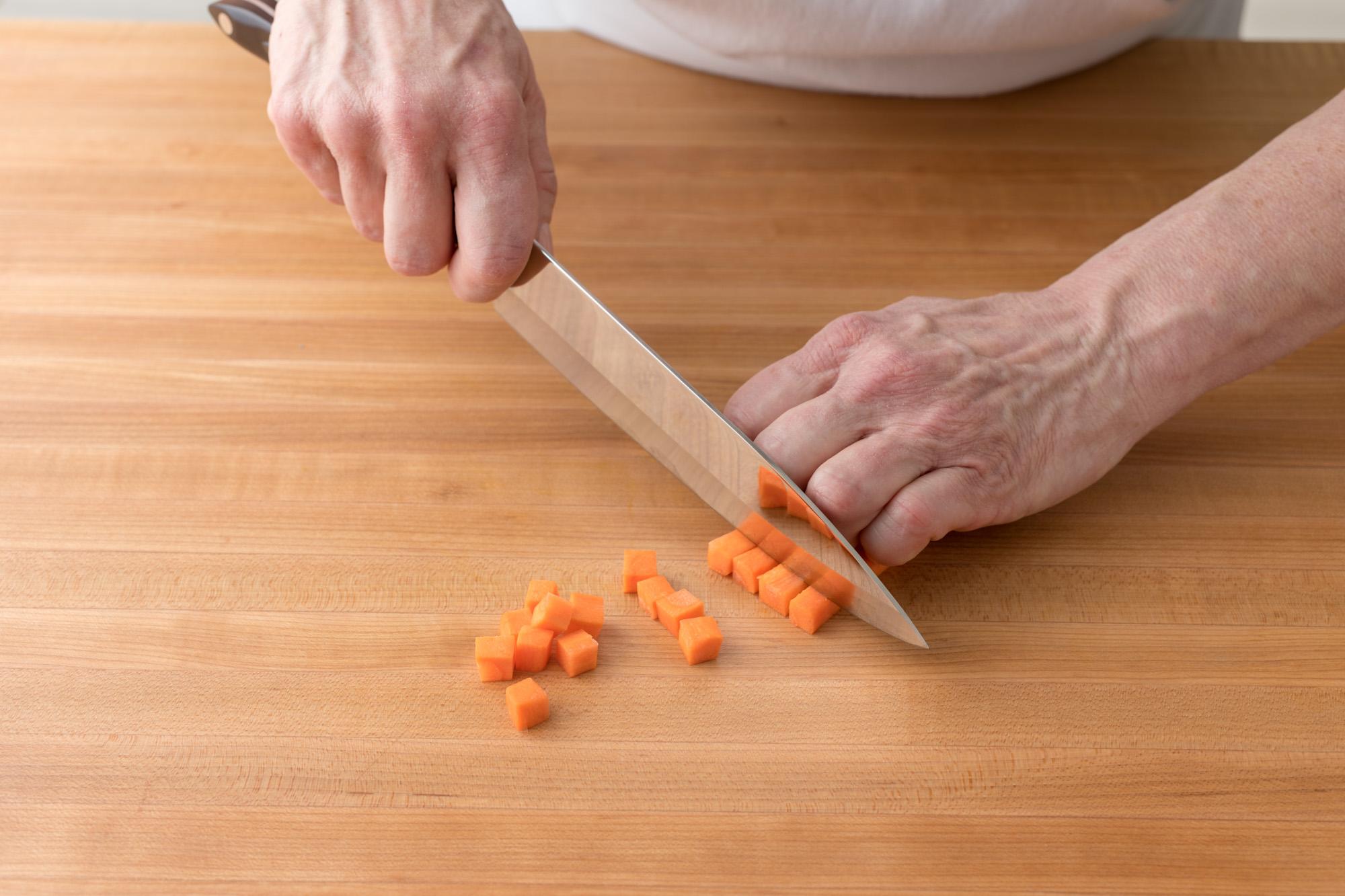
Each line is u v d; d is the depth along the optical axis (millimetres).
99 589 593
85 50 858
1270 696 564
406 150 603
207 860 524
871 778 545
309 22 629
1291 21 1318
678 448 621
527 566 605
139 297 707
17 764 544
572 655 566
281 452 641
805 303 712
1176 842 531
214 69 849
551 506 625
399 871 522
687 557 611
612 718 560
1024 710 562
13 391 662
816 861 527
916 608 590
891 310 636
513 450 646
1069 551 607
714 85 841
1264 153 617
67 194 760
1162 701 563
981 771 547
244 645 577
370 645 579
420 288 719
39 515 616
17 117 808
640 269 727
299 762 546
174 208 755
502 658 562
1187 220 616
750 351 689
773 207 762
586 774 545
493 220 606
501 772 545
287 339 689
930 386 596
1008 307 630
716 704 564
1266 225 601
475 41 626
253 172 779
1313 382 670
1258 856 528
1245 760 549
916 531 580
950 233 749
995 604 592
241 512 619
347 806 537
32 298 705
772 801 539
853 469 579
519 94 625
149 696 562
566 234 745
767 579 593
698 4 785
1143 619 586
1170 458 640
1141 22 793
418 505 624
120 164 780
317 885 520
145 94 828
